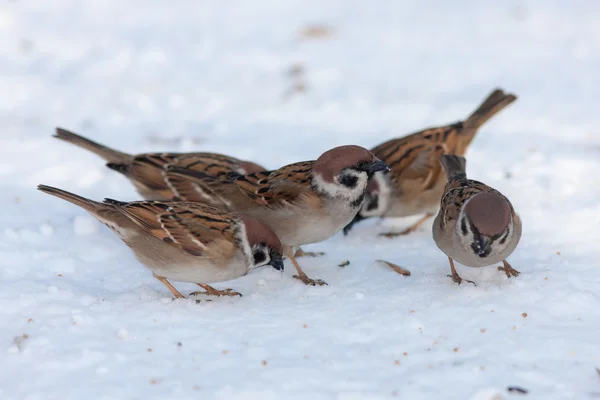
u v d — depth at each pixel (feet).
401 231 43.11
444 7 93.45
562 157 49.19
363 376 25.03
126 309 31.04
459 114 61.00
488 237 30.22
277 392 24.07
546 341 27.20
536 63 73.51
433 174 41.78
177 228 31.32
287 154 52.34
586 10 88.84
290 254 36.32
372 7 94.17
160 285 34.65
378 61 75.51
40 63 74.84
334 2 96.07
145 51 78.02
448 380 24.70
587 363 25.72
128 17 90.53
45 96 66.64
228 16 91.20
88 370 25.91
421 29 85.40
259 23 88.43
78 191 46.44
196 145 54.54
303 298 32.58
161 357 26.76
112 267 36.37
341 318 29.99
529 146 53.16
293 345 27.58
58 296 31.94
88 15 91.09
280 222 36.11
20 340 27.89
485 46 79.20
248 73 72.33
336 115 62.08
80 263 36.27
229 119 61.57
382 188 41.11
